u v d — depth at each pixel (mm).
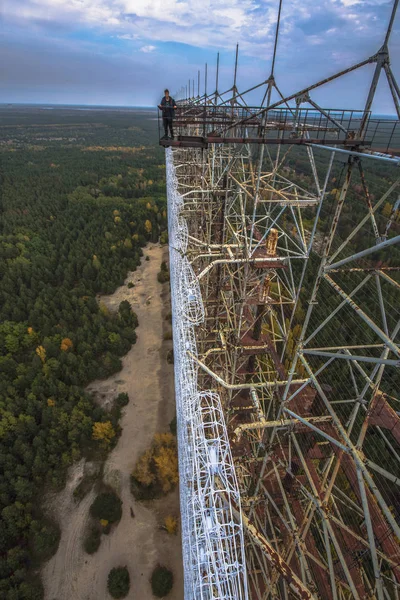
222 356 32344
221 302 30609
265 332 34281
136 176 157375
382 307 13555
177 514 34219
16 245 85625
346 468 16672
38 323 58094
